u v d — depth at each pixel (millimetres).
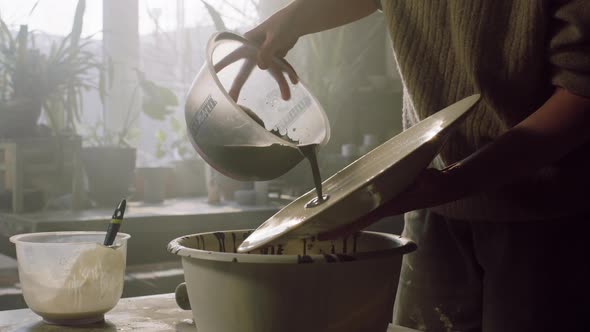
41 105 2951
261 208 3070
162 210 2898
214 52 1233
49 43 3217
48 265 1074
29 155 2795
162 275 2406
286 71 1304
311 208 882
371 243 1046
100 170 3002
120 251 1130
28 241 1150
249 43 1278
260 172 1106
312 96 1282
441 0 1154
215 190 3270
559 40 1050
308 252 1089
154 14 3506
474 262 1350
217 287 891
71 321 1088
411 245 949
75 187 2867
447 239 1384
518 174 988
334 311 880
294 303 869
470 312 1373
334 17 1375
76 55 2961
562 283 1214
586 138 1008
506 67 1107
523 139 987
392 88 3787
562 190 1170
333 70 3424
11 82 2936
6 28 2852
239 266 868
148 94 3203
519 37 1086
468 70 1133
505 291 1255
